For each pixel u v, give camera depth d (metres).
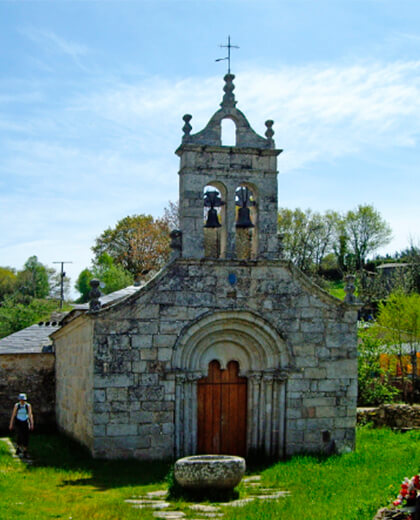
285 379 20.94
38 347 31.12
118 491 15.87
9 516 12.85
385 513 11.48
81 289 77.19
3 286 92.56
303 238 71.88
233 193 21.09
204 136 21.05
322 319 21.48
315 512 12.81
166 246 62.34
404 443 22.09
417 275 59.78
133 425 19.72
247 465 19.98
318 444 21.12
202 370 20.62
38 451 22.62
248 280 20.98
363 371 34.75
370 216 74.75
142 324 20.02
